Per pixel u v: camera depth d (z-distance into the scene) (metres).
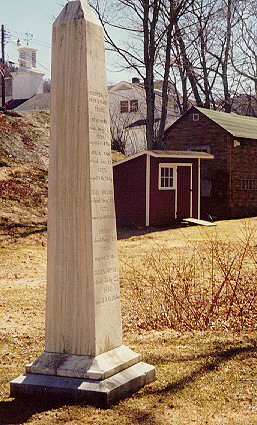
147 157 25.69
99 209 5.98
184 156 26.56
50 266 6.03
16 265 17.16
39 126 36.25
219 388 5.84
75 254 5.91
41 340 8.53
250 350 7.07
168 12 34.12
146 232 23.78
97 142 6.02
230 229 23.56
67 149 5.98
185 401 5.51
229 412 5.21
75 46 5.98
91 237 5.84
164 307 10.19
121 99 47.81
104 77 6.23
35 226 22.95
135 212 26.06
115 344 6.11
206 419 5.05
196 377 6.18
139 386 5.89
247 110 52.19
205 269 14.47
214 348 7.29
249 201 30.30
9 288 13.48
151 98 34.50
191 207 27.45
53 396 5.62
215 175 29.38
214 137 29.50
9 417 5.28
